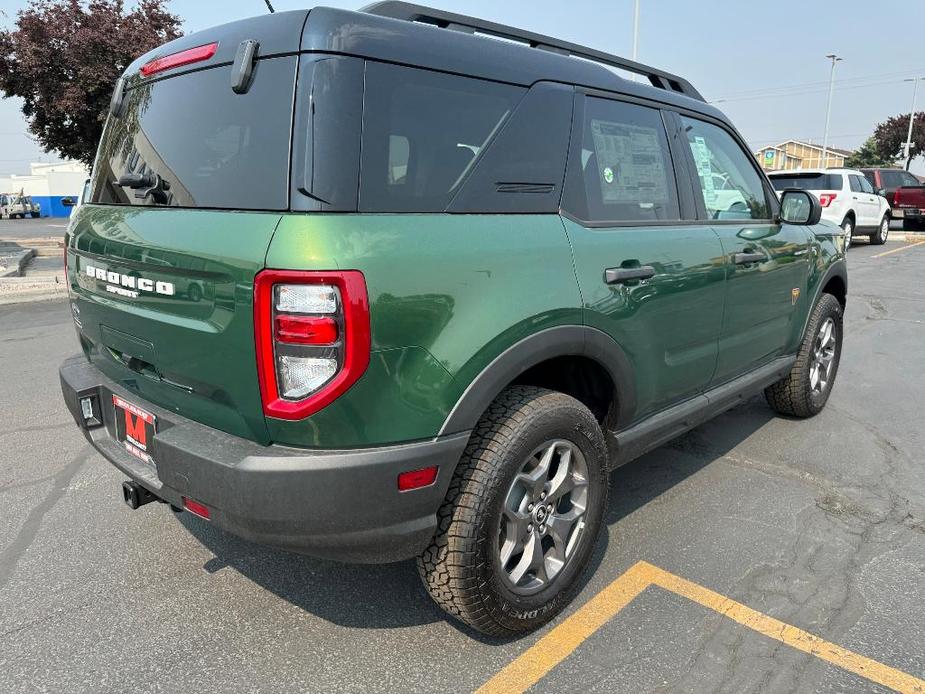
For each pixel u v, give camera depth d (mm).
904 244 17453
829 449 4129
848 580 2779
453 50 2240
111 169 2672
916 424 4562
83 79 13484
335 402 1862
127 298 2332
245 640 2428
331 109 1920
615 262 2578
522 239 2275
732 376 3596
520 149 2373
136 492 2414
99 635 2449
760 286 3562
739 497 3512
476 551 2152
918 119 48500
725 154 3555
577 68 2676
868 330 7516
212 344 2006
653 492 3564
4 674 2254
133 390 2529
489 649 2385
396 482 1983
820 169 15484
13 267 12359
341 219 1876
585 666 2297
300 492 1904
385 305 1880
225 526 2037
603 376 2682
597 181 2662
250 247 1873
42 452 4059
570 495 2551
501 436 2191
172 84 2395
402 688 2207
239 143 2062
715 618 2541
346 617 2557
